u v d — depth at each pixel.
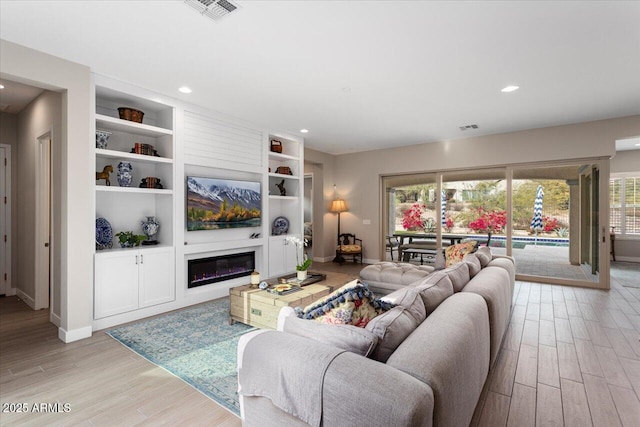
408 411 0.94
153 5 2.06
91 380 2.23
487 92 3.59
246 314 3.17
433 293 1.94
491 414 1.87
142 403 1.98
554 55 2.72
